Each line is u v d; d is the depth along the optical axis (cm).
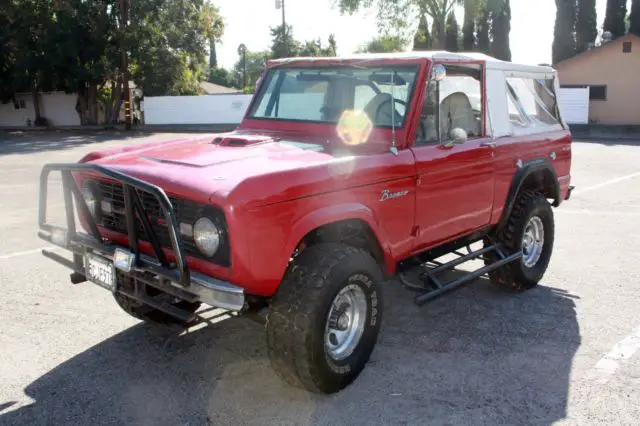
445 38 4016
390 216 419
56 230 414
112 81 3644
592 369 425
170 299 448
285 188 343
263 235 336
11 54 3488
